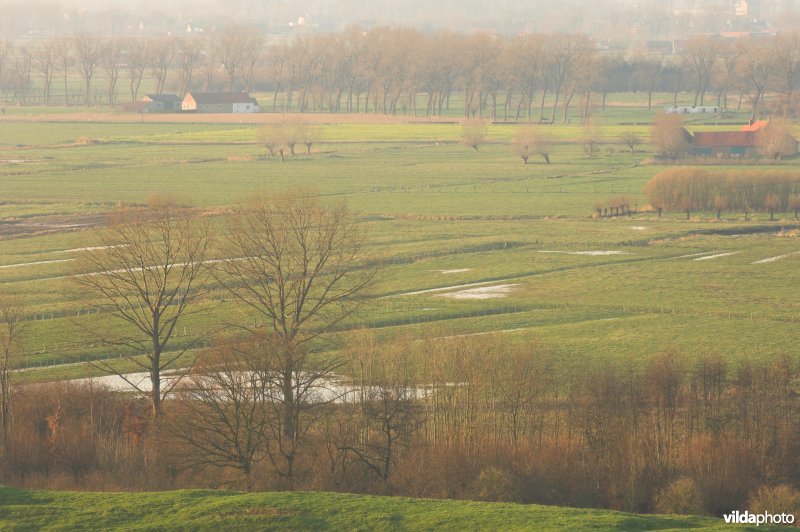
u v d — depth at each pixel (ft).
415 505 595.47
